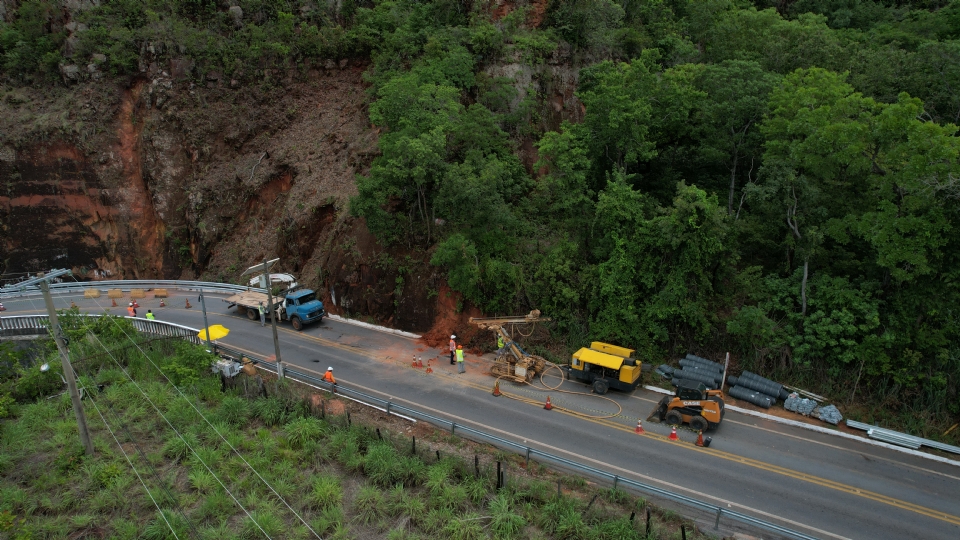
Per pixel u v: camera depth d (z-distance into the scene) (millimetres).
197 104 47406
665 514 17969
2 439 22891
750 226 29531
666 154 35344
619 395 26844
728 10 43469
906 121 22797
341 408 25250
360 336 34312
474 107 35406
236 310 39469
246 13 49781
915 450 22516
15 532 17484
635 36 43594
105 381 27609
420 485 19906
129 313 38125
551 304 30969
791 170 26750
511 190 35219
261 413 24078
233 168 46969
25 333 32969
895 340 24438
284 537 17391
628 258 29047
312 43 48156
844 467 21359
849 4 48500
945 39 38219
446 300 33281
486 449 22141
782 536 17422
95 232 47344
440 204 33344
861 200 27266
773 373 26797
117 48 47156
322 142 44438
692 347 28703
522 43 41031
